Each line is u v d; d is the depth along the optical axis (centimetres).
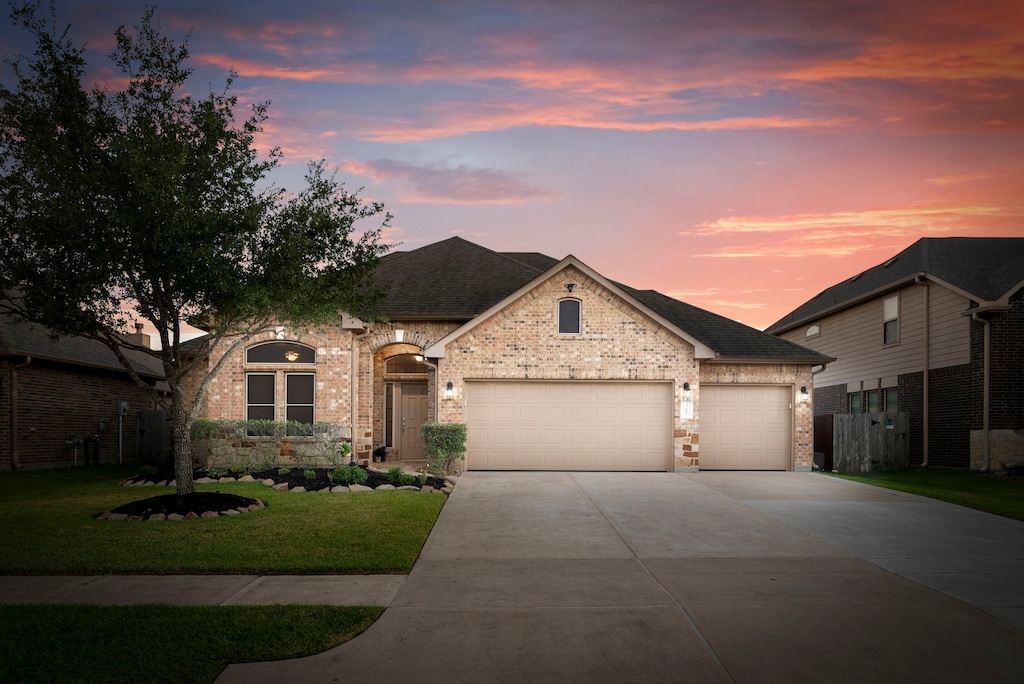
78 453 2144
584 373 1789
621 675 541
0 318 1942
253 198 1165
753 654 583
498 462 1789
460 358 1788
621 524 1128
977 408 1823
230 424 1720
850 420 1944
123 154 1049
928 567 874
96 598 711
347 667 550
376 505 1221
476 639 613
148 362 2702
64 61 1088
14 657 549
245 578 797
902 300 2186
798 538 1038
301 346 1814
